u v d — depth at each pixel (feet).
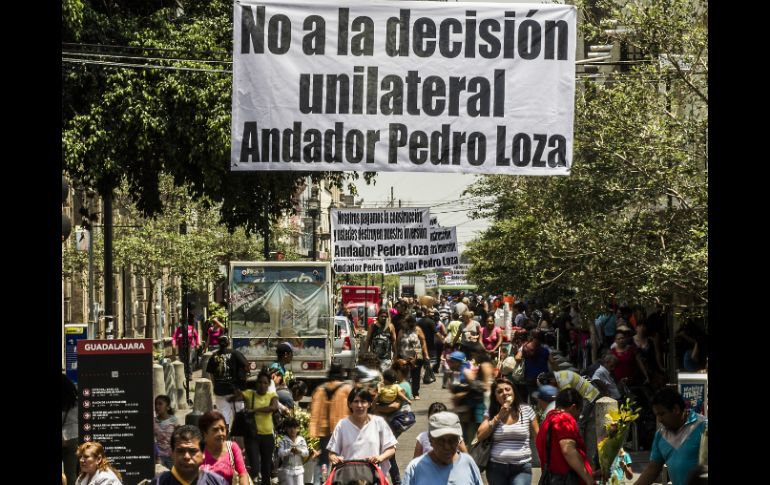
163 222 125.39
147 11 82.79
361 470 37.17
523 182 58.90
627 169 45.78
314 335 88.63
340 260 86.02
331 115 35.09
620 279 46.98
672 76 45.91
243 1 34.88
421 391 95.96
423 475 28.48
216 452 33.27
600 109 45.78
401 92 35.17
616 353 58.18
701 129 44.39
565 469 32.22
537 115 35.22
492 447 36.22
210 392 67.97
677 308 48.16
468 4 35.12
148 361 40.91
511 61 35.12
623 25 47.65
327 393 46.34
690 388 41.68
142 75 77.20
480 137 35.22
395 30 35.06
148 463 40.75
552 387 45.50
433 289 326.85
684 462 28.22
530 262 61.00
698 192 44.21
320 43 35.04
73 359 60.85
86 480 32.81
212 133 75.77
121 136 76.84
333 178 84.94
